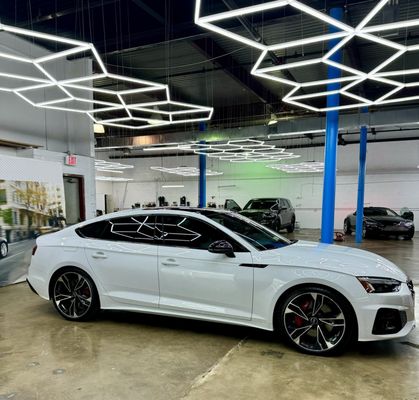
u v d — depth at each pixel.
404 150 17.31
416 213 17.25
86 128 9.26
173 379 2.68
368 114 10.52
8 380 2.68
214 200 21.92
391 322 2.93
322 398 2.41
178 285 3.56
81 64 9.25
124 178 22.81
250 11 3.46
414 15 7.84
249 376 2.71
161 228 3.84
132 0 7.31
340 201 18.67
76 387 2.57
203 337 3.52
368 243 11.73
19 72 7.84
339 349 2.97
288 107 15.44
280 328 3.19
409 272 6.84
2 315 4.25
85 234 4.17
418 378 2.67
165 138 14.61
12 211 5.95
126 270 3.79
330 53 4.49
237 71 11.69
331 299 3.00
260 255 3.31
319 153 19.06
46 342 3.41
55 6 7.99
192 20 8.02
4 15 8.00
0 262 5.66
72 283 4.11
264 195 20.72
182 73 11.89
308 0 7.32
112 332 3.67
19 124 7.82
